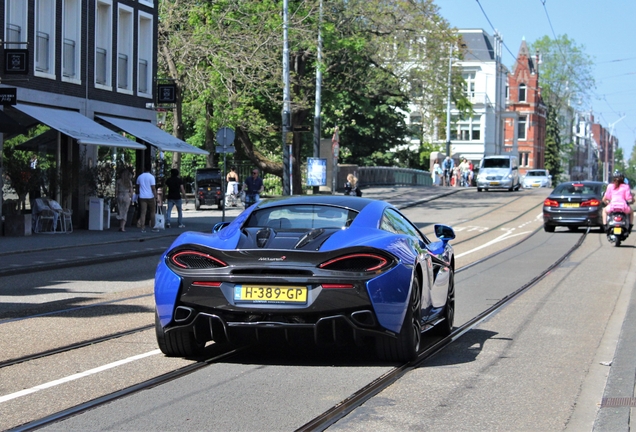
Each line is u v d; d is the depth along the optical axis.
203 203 39.62
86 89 28.12
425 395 6.57
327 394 6.51
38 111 24.75
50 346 8.34
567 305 11.97
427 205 44.12
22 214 24.14
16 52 23.23
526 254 20.81
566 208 27.98
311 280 7.05
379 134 72.31
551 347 8.72
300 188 44.16
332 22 38.91
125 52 31.11
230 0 36.56
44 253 19.44
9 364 7.48
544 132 125.62
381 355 7.66
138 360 7.73
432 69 43.41
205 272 7.24
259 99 40.31
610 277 15.80
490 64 103.06
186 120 49.69
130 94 31.14
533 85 119.06
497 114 107.69
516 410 6.15
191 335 7.70
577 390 6.80
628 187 23.39
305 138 59.84
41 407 5.99
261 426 5.58
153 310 10.98
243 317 7.16
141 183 26.92
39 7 25.84
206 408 6.04
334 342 7.32
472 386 6.91
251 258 7.17
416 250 7.96
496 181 56.31
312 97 42.94
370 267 7.16
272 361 7.80
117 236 24.58
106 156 29.25
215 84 36.59
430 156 77.44
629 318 10.68
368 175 57.72
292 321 7.11
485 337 9.34
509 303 12.20
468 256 20.17
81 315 10.51
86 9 28.11
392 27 41.81
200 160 51.03
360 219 7.95
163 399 6.30
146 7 32.25
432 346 8.67
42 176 25.78
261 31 36.75
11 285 13.76
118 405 6.10
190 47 36.72
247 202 29.64
